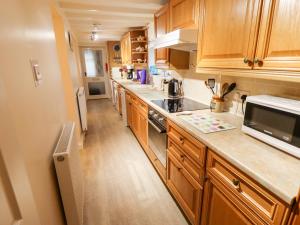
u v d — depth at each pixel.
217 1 1.27
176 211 1.70
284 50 0.88
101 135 3.44
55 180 1.13
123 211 1.70
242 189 0.91
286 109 0.90
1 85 0.46
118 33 4.80
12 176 0.48
